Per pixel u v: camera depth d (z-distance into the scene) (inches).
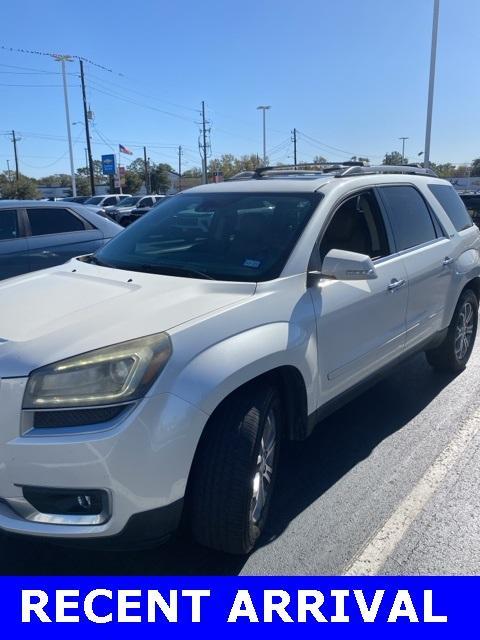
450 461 153.8
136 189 3479.3
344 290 137.6
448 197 213.2
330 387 136.1
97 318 105.4
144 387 94.8
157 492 95.9
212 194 158.7
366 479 145.2
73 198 1282.0
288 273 126.0
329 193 144.6
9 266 277.9
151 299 113.0
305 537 122.5
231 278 125.3
